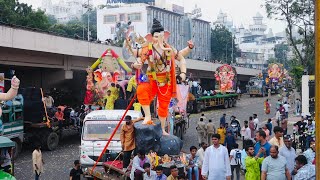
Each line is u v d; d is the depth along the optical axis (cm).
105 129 1455
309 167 808
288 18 4053
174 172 949
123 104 2295
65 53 2930
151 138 1038
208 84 6950
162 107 1028
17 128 1942
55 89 3491
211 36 10469
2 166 1071
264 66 12912
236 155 1296
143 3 9319
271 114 3938
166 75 984
